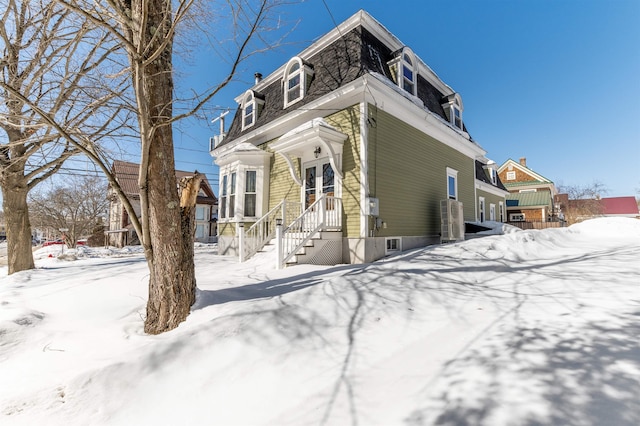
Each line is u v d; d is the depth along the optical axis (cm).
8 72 617
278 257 658
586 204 3447
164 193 355
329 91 853
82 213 2233
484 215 1773
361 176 780
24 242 766
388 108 870
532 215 2584
